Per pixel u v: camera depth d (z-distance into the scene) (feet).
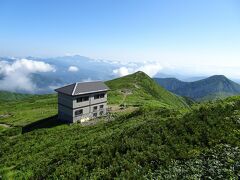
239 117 100.68
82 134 194.90
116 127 174.91
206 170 70.13
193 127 98.48
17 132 289.94
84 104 301.43
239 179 63.21
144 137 102.73
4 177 120.67
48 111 410.11
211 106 123.65
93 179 82.17
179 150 84.07
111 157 94.63
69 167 98.99
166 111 168.14
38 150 178.19
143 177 73.10
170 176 70.95
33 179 107.14
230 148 78.64
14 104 649.20
